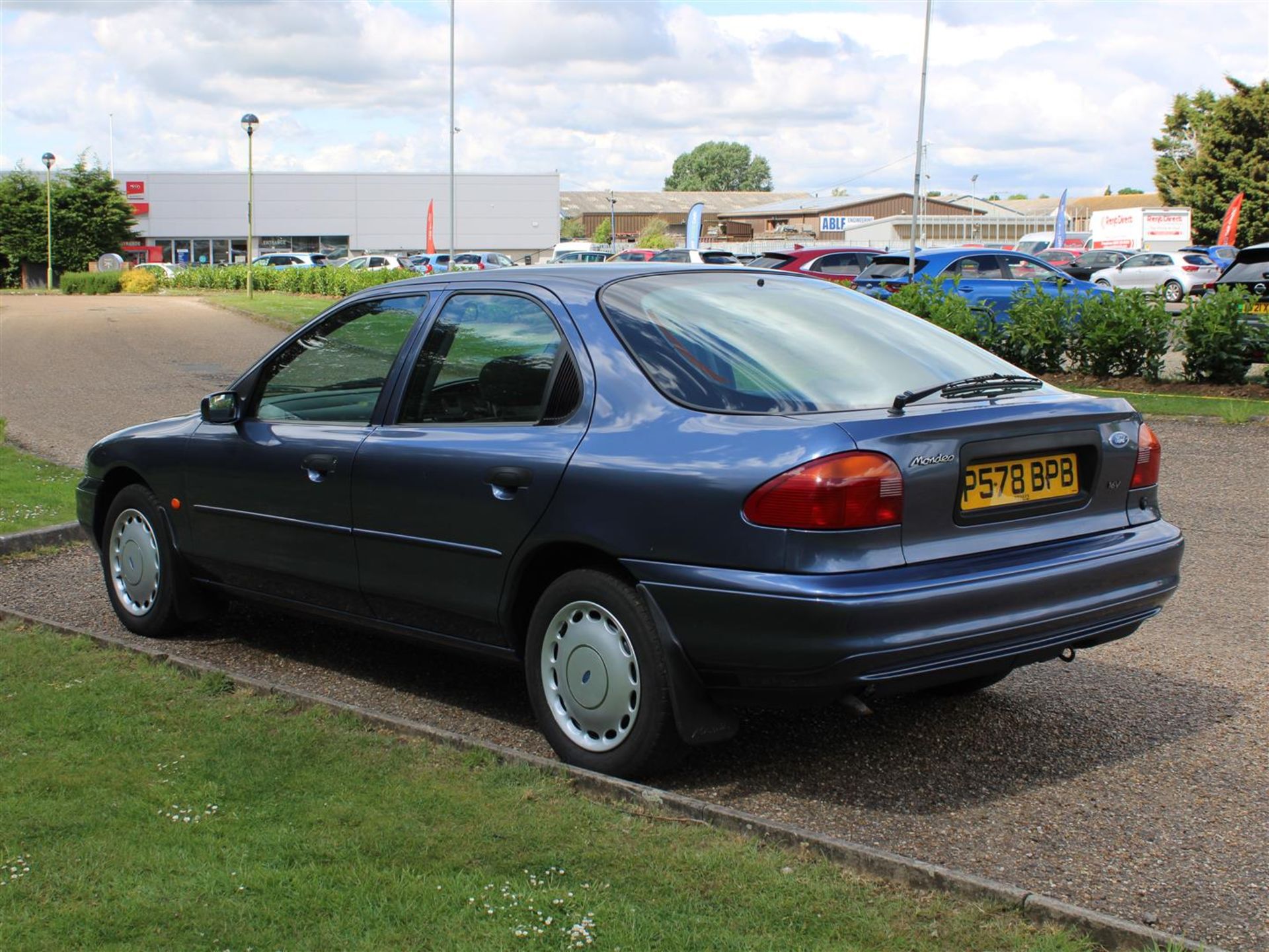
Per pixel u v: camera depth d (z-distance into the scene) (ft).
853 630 11.57
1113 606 13.24
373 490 15.29
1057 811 12.70
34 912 10.26
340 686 16.94
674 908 10.30
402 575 15.19
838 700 12.25
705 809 11.93
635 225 410.31
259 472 16.88
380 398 15.83
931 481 12.16
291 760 13.50
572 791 12.67
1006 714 15.67
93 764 13.43
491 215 263.29
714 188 618.03
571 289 14.53
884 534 11.91
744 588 11.91
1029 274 73.15
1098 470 13.51
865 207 307.78
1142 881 11.17
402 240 262.26
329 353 16.74
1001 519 12.76
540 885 10.67
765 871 10.93
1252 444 37.22
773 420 12.44
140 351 78.84
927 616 11.84
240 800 12.48
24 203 225.97
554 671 13.82
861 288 73.31
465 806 12.30
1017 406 13.00
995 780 13.53
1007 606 12.36
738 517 11.98
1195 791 13.21
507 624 14.19
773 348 13.73
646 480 12.62
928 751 14.40
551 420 13.87
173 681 16.22
